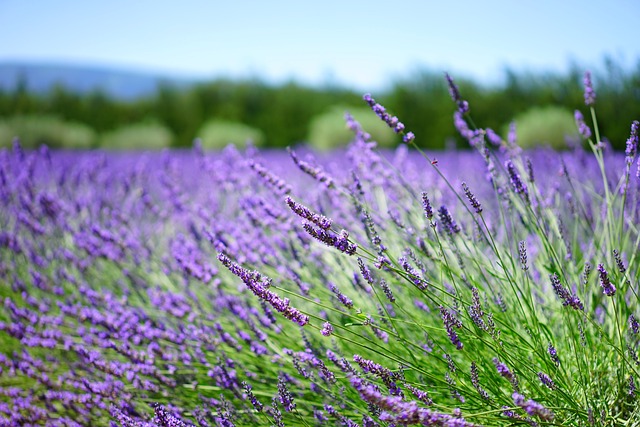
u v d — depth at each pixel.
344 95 22.94
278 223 2.44
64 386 2.45
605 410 1.52
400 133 1.88
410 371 1.81
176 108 25.78
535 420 1.34
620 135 9.32
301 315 1.32
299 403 1.96
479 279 2.15
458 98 2.29
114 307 2.59
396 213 2.36
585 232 2.49
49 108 26.81
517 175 1.94
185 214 3.24
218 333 2.13
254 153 3.13
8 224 4.06
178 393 2.13
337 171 3.00
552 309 1.99
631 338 1.71
